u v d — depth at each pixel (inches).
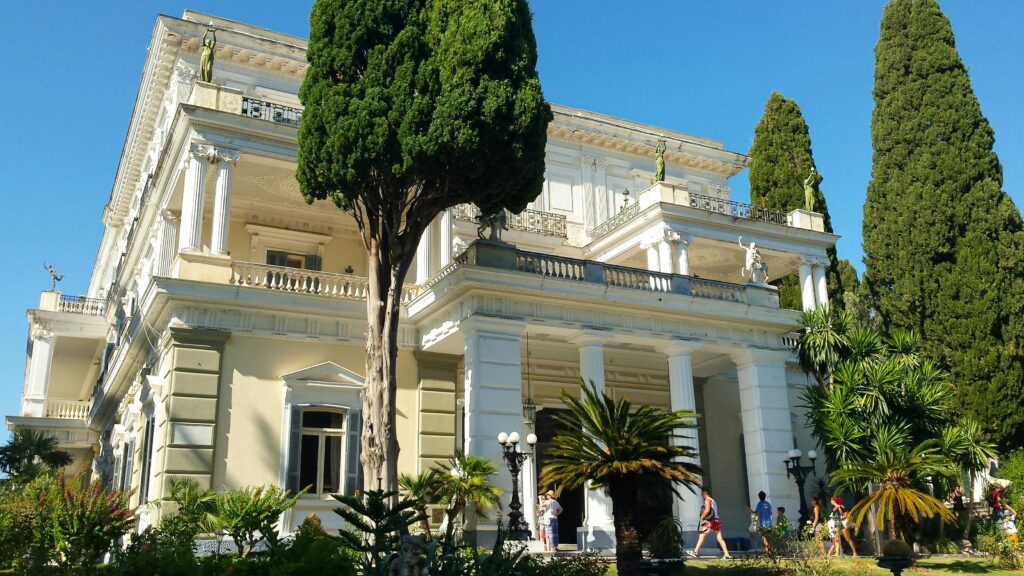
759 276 932.6
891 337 1010.7
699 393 1052.5
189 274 767.7
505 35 626.2
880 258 1157.1
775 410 879.7
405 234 639.8
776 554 649.0
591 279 813.9
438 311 818.2
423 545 388.2
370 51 629.6
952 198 1113.4
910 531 807.1
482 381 736.3
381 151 606.5
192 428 731.4
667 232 1076.5
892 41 1206.9
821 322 916.0
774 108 1401.3
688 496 816.9
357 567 420.8
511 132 624.1
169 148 849.5
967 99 1149.1
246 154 819.4
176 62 1082.1
